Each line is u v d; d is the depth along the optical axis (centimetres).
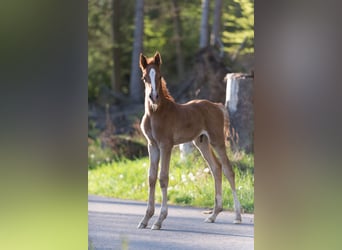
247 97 2325
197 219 2125
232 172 2089
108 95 3002
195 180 2300
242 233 1992
